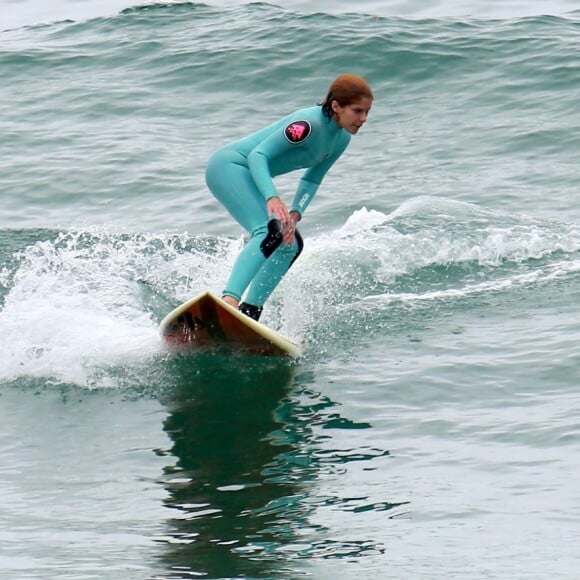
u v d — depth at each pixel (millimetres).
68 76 50969
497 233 33250
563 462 20000
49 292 29359
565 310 27438
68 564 17391
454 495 19141
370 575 16703
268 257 25812
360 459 20656
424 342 26062
